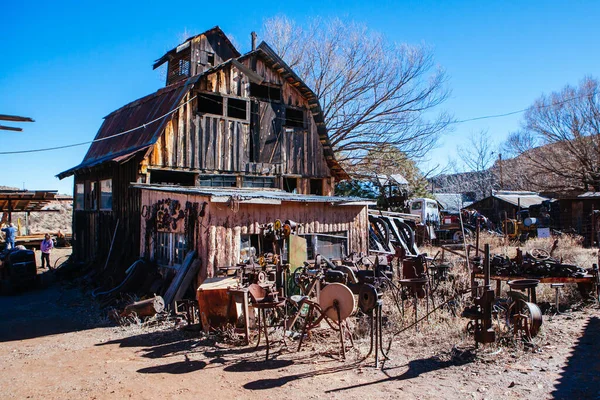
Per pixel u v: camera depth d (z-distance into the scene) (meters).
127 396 5.41
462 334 7.14
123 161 13.23
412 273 9.20
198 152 15.09
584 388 5.10
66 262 18.27
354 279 8.79
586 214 24.84
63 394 5.56
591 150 32.03
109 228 15.56
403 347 6.88
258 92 17.19
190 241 10.86
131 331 8.70
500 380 5.45
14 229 19.22
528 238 25.53
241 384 5.66
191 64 17.78
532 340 6.74
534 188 38.41
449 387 5.29
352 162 27.05
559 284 9.09
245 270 8.90
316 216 12.63
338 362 6.37
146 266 11.89
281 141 17.31
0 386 5.93
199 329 8.34
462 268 12.09
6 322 10.11
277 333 7.85
